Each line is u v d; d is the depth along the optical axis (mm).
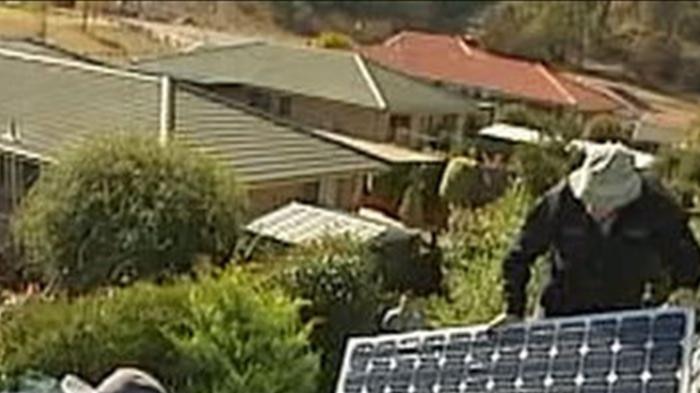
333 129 44062
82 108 25328
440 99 46344
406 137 44531
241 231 19312
